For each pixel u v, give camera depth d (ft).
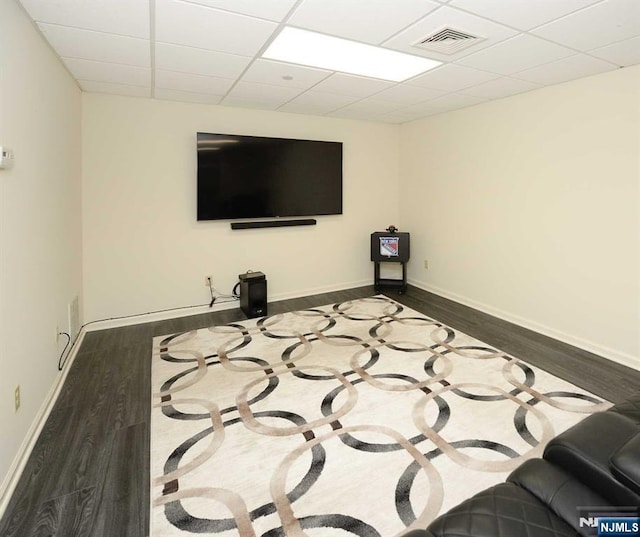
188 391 8.68
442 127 15.17
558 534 3.52
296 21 6.95
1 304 5.69
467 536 3.53
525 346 10.93
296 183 15.17
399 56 8.66
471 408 7.84
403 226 17.98
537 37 7.57
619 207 9.62
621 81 9.33
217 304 14.44
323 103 13.28
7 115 5.94
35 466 6.25
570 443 4.25
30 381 6.89
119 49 8.27
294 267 15.98
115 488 5.82
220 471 6.19
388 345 11.09
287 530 5.08
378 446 6.73
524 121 11.88
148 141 12.57
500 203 13.01
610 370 9.45
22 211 6.58
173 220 13.30
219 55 8.61
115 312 12.75
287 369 9.71
